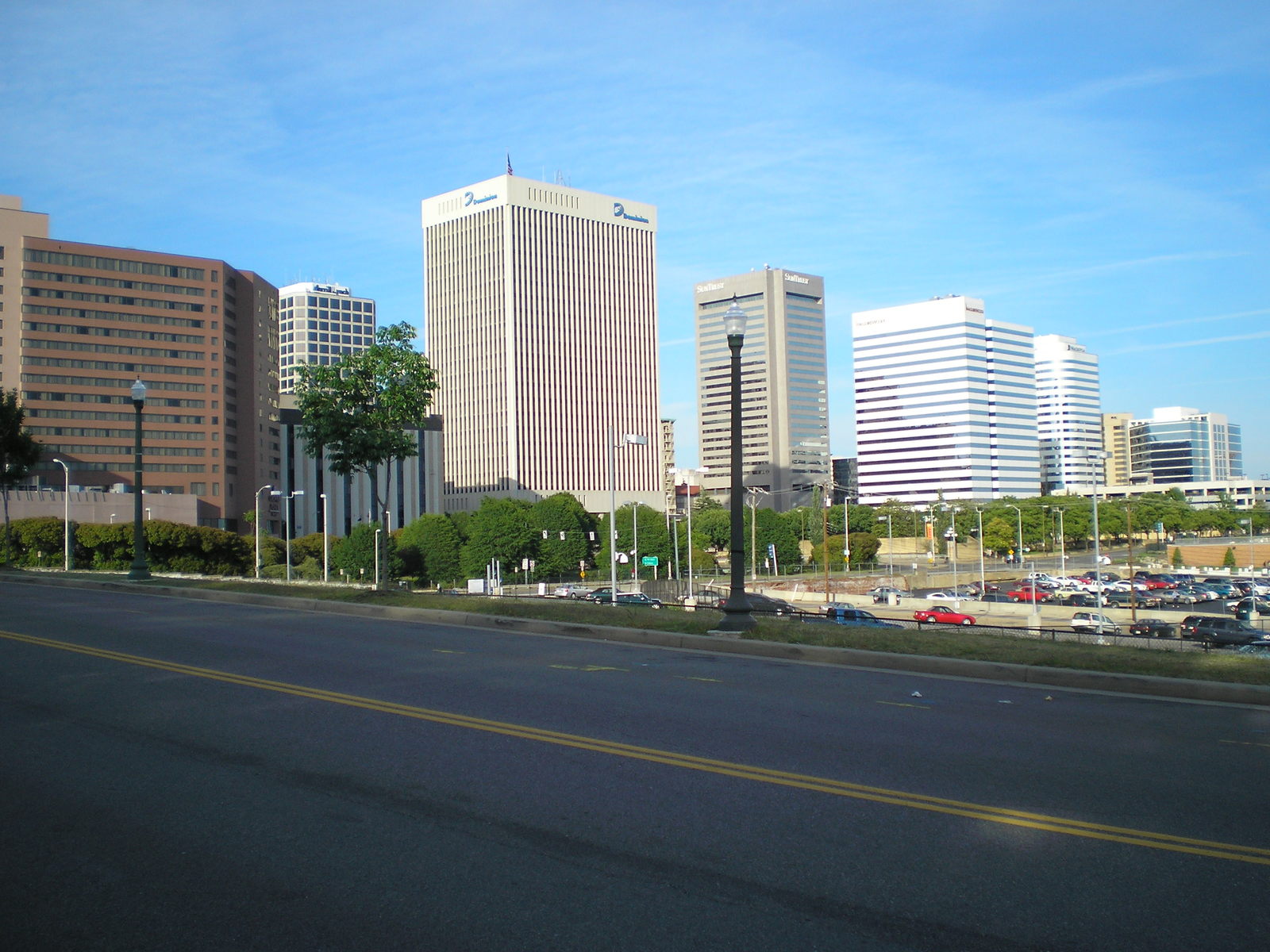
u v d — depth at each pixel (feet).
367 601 79.51
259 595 86.63
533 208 574.97
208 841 23.32
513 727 35.01
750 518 396.57
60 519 247.09
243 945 17.92
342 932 18.43
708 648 57.47
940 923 18.93
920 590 320.50
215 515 460.14
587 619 65.87
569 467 578.66
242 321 488.02
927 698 41.96
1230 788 28.19
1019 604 238.07
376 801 26.37
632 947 17.78
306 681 44.52
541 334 572.92
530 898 19.99
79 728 34.86
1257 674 44.65
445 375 592.19
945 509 460.55
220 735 33.86
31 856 22.38
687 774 29.17
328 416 90.07
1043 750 32.65
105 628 64.49
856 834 23.97
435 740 33.09
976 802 26.61
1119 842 23.56
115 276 444.96
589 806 26.00
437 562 351.05
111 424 442.09
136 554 106.63
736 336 63.52
